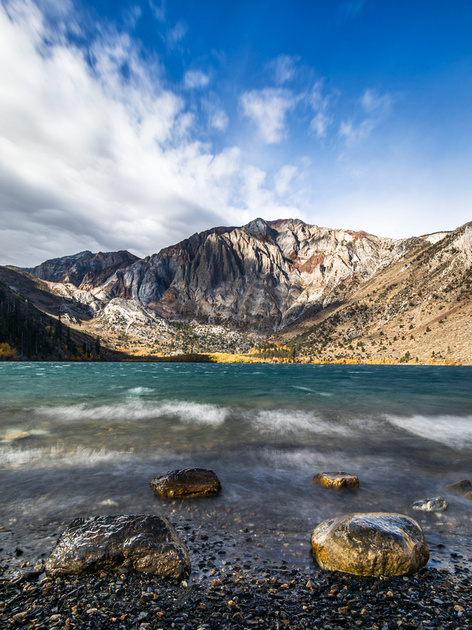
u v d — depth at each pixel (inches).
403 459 454.9
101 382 1502.2
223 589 196.1
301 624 167.2
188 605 181.6
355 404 916.0
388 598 189.9
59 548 219.9
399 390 1315.2
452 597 190.1
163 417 711.7
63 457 438.6
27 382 1451.8
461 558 234.5
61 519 276.4
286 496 332.2
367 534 225.0
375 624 167.8
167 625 164.9
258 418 714.2
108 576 205.9
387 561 212.7
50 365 3693.4
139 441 521.7
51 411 757.9
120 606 179.0
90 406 831.1
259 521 281.6
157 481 340.8
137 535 227.6
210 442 523.2
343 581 206.2
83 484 350.9
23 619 165.6
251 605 182.2
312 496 332.8
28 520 273.1
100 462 421.1
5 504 301.3
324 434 587.2
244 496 331.3
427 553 230.2
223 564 221.5
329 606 182.5
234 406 861.2
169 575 206.7
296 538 256.5
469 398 1075.3
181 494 324.2
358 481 362.0
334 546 224.5
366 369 3757.4
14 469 391.9
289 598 189.2
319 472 400.8
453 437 578.6
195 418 703.7
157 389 1235.2
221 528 269.6
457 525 280.8
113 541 222.1
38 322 6250.0
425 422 697.0
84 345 7337.6
